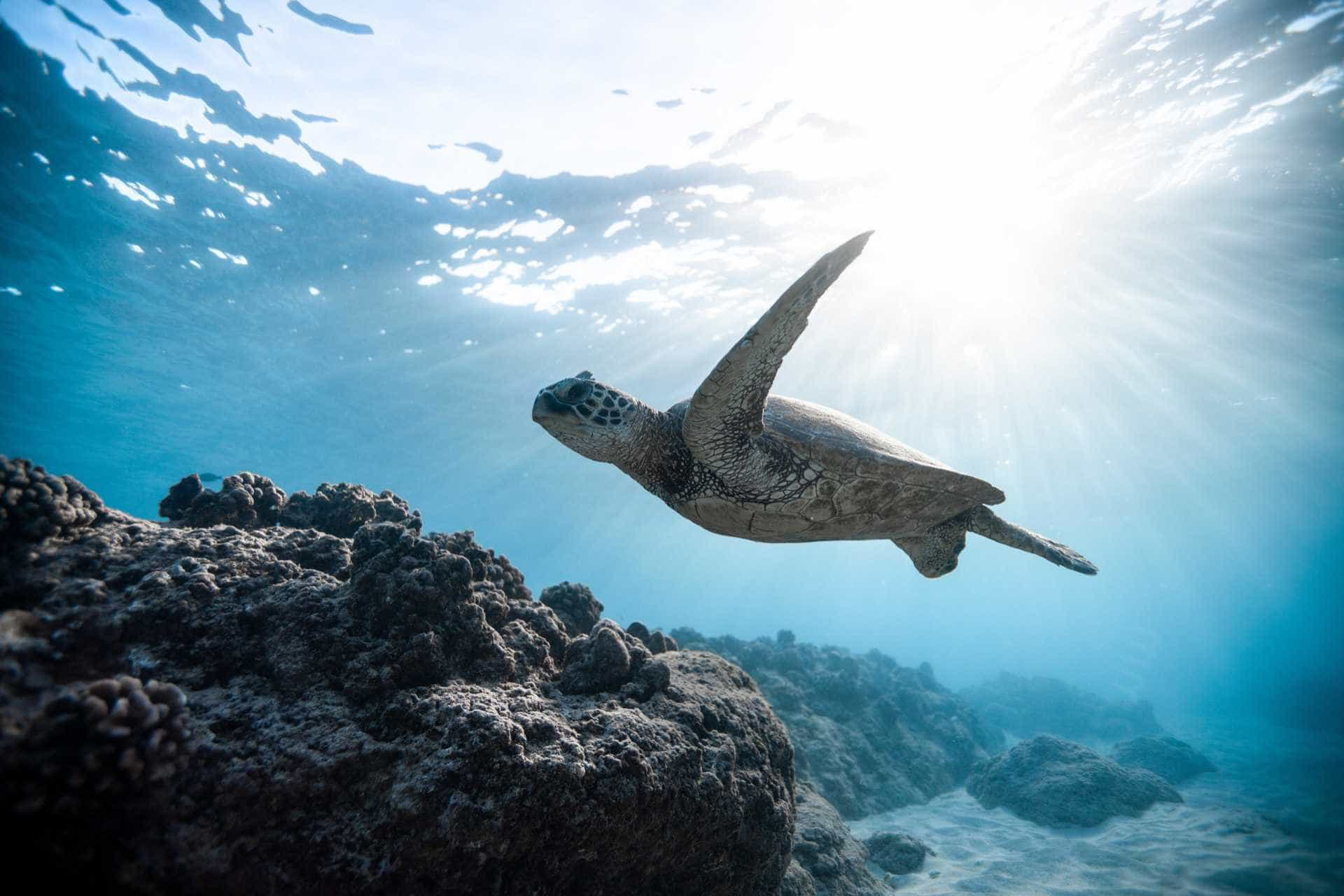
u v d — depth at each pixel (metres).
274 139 12.98
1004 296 19.09
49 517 3.04
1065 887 8.16
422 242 16.44
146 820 2.29
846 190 15.05
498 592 4.23
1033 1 10.78
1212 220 16.02
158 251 16.75
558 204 15.09
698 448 3.74
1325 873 8.15
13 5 9.93
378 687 3.06
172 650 2.94
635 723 3.52
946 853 9.85
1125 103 12.78
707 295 19.39
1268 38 11.23
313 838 2.55
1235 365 24.89
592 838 2.98
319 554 4.08
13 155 13.05
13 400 28.59
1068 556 5.51
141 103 12.03
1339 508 61.62
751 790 4.04
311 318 20.58
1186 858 8.91
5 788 1.99
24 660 2.40
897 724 15.38
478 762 2.75
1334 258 17.19
